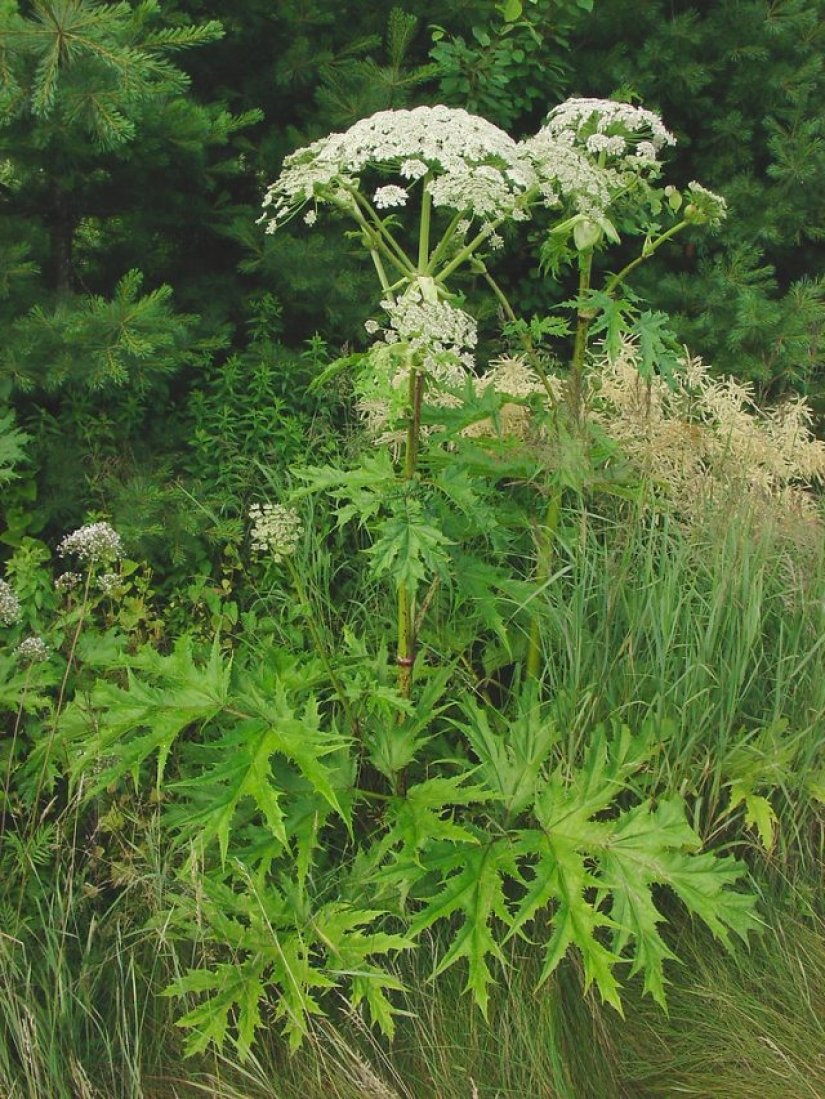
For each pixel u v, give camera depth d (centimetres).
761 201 540
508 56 465
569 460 300
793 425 411
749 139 539
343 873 299
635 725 316
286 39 452
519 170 261
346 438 424
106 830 293
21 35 311
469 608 359
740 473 345
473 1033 273
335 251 446
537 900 259
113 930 284
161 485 402
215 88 459
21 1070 257
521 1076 267
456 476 269
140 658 274
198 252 474
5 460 346
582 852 281
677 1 543
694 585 321
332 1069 267
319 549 369
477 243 269
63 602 363
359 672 302
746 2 517
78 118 342
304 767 244
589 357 495
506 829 288
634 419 358
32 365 360
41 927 287
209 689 267
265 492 418
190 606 381
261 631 368
